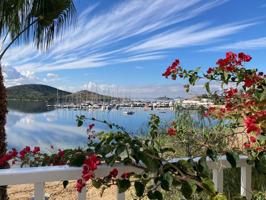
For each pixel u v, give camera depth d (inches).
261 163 87.7
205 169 78.9
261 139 85.6
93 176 74.8
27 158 87.5
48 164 86.0
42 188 73.5
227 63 106.8
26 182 71.6
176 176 78.7
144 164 79.4
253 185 113.5
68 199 193.3
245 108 97.9
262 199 100.4
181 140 107.0
